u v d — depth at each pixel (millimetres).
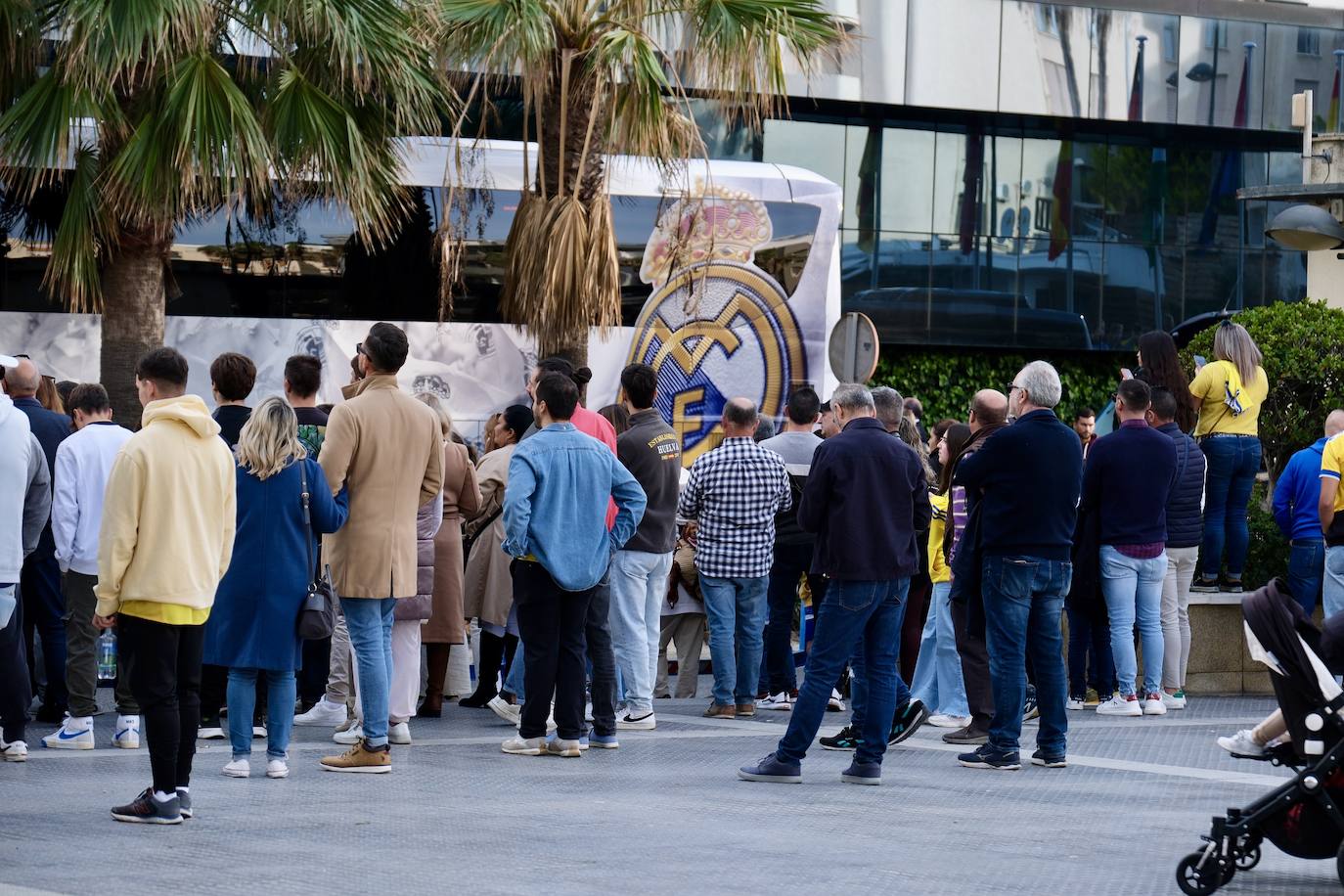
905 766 11258
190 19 15156
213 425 8656
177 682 8688
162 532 8383
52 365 17984
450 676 14602
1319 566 15398
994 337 35531
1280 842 7492
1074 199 36094
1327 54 36406
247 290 19141
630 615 12922
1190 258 36938
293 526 9922
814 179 21109
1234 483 16281
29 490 10516
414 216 19594
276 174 16703
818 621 10367
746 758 11453
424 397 13273
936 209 35062
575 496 10914
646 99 17562
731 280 20578
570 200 17812
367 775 10375
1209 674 16422
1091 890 7398
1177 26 35281
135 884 7031
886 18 33094
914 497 10477
